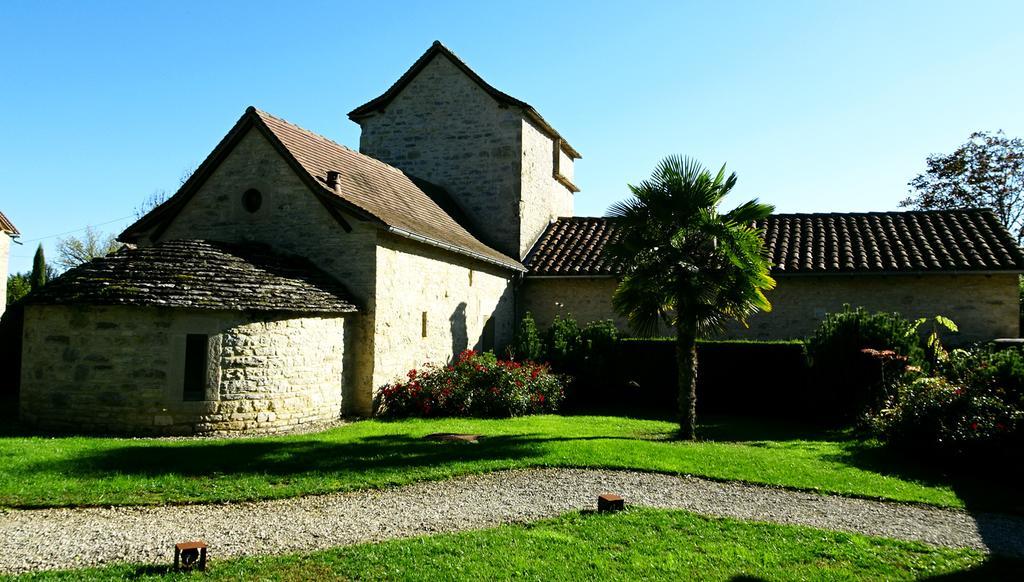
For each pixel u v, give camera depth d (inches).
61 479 309.6
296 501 294.2
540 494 309.7
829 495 319.3
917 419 403.9
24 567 215.5
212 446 390.6
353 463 354.9
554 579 211.0
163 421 439.2
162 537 246.2
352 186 596.4
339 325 525.7
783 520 279.4
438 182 850.8
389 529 259.6
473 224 826.8
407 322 581.6
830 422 542.9
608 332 679.1
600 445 412.8
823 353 551.8
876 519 284.8
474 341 697.6
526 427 501.7
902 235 711.7
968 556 240.8
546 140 925.8
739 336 702.5
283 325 479.8
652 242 470.9
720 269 465.7
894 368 520.1
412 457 370.9
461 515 277.9
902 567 229.3
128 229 618.5
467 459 368.8
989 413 377.7
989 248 652.7
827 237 735.1
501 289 763.4
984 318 634.8
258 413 463.8
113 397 443.5
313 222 556.4
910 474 365.4
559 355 674.8
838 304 676.1
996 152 1266.0
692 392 472.7
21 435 426.3
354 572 213.6
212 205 593.3
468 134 840.9
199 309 444.5
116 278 455.5
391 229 525.7
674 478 342.3
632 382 665.0
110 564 219.3
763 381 625.3
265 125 565.0
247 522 265.1
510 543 240.8
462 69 847.1
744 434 501.0
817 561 232.4
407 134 869.2
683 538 250.7
